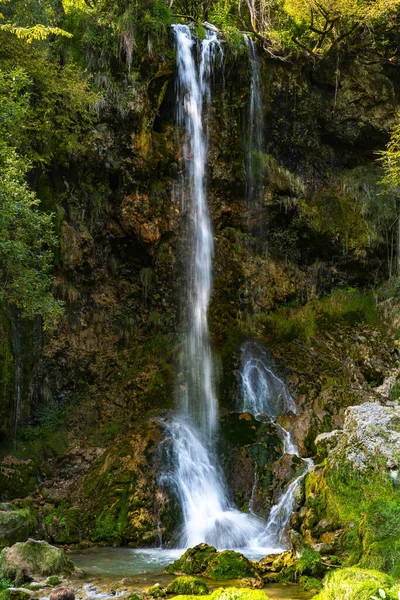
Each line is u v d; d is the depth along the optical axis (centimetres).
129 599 639
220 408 1391
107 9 1489
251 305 1639
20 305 1068
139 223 1523
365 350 1543
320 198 1756
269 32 1688
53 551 769
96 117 1438
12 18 1269
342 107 1747
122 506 1031
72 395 1419
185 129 1586
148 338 1543
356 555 712
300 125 1745
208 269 1611
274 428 1236
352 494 827
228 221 1664
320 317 1666
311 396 1368
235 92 1638
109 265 1545
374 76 1758
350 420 914
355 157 1839
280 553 804
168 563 842
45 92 1288
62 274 1436
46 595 668
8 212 927
